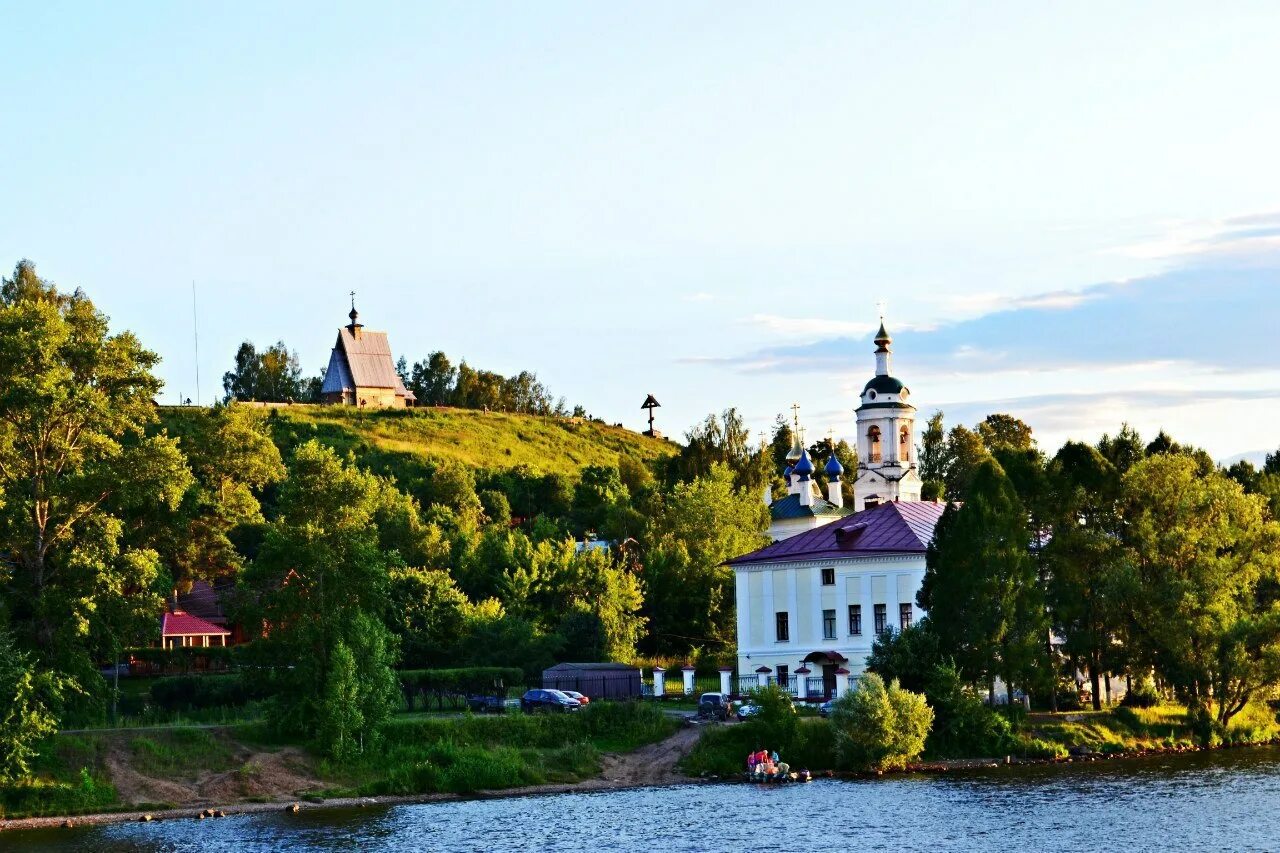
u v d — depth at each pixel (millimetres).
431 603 132500
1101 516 121188
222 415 187625
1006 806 86938
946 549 107812
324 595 103125
